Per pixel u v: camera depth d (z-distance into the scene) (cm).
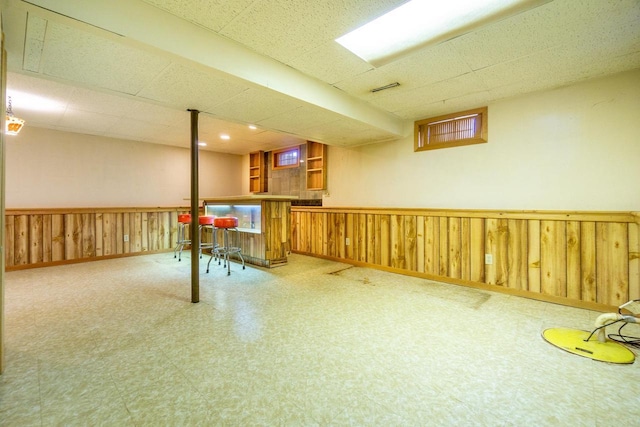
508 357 191
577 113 293
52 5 149
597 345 204
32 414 139
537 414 140
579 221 282
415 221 396
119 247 535
